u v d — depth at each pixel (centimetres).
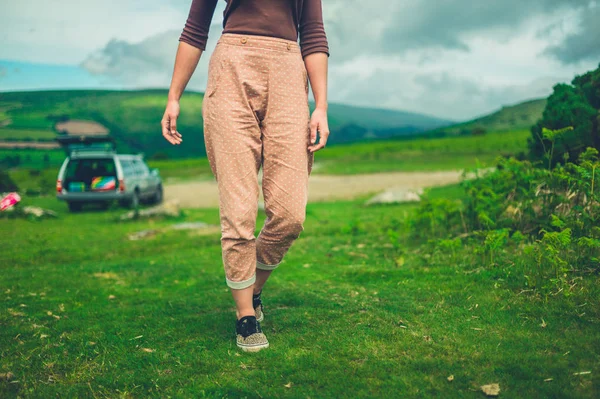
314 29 265
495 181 507
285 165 253
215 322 305
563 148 471
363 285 378
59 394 209
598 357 209
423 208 551
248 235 251
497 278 349
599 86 484
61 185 1347
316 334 268
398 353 233
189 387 212
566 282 299
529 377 198
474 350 229
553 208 429
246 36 251
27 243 752
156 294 405
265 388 205
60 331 301
